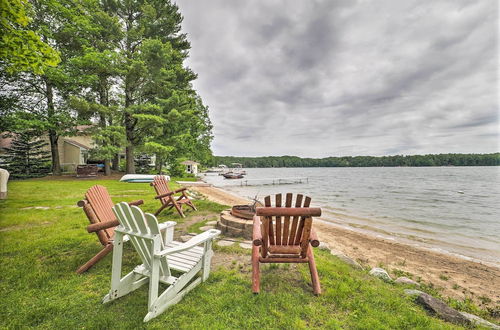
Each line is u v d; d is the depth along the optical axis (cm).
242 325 195
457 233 873
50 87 1716
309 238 256
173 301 221
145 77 1706
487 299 368
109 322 193
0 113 1573
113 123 2100
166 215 640
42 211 647
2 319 196
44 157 2153
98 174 1945
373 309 226
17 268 298
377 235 798
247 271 305
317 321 205
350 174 6719
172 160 2614
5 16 361
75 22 1576
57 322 194
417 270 493
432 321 213
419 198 1875
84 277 276
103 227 285
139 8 1909
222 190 2286
